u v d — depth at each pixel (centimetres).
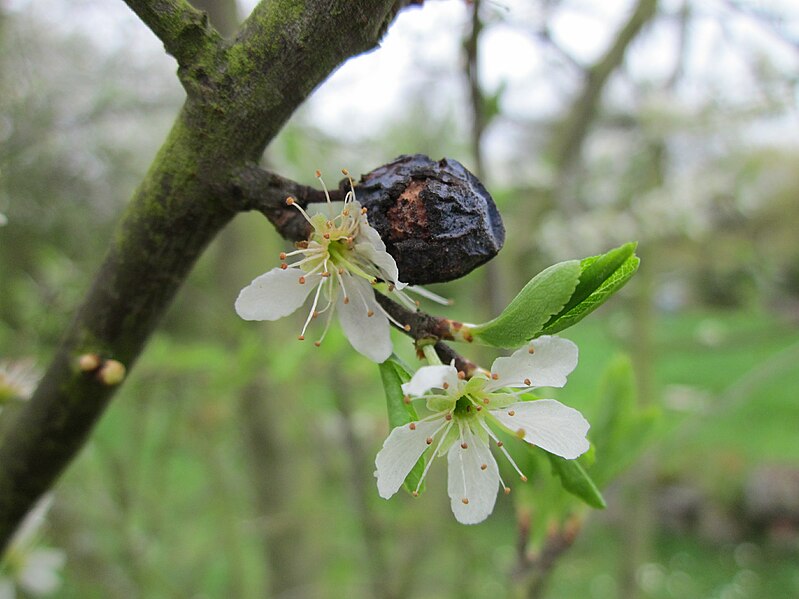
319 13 6
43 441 8
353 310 7
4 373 11
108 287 7
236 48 6
